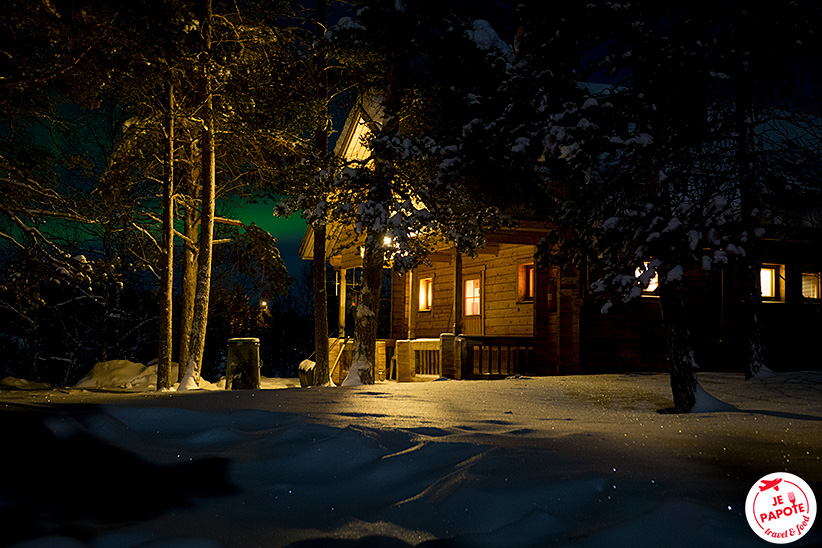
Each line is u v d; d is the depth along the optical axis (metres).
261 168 19.05
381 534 3.29
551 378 13.03
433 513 3.53
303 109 16.12
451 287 21.94
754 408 8.58
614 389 10.99
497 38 15.91
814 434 5.86
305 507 3.83
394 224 12.30
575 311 15.98
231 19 16.70
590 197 10.08
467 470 4.07
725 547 2.80
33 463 4.70
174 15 12.84
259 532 3.38
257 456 4.99
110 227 17.39
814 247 17.03
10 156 13.97
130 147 18.16
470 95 11.51
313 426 5.75
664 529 2.98
